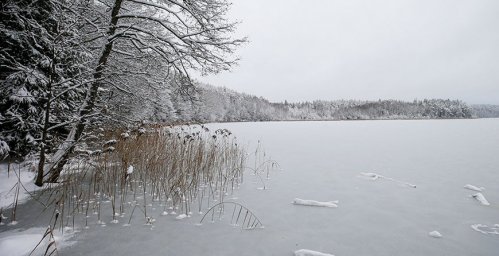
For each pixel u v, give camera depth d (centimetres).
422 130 2427
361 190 613
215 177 702
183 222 434
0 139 620
